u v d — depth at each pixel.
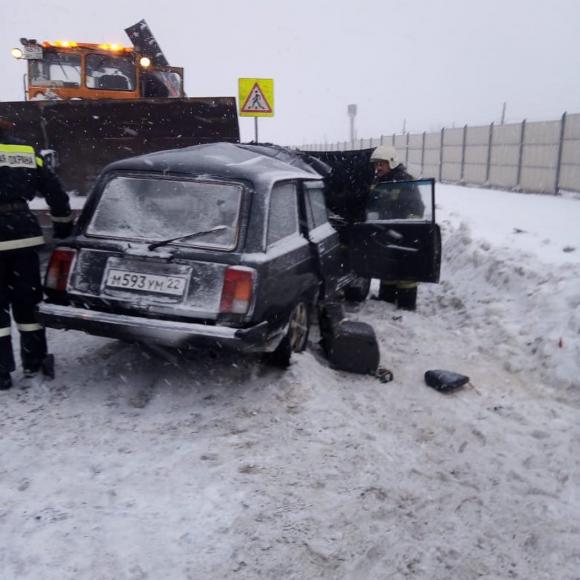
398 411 4.67
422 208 6.77
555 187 19.09
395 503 3.42
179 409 4.37
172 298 4.29
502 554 3.09
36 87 10.66
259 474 3.56
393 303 7.89
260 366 5.03
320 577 2.84
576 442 4.25
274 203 4.77
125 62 10.78
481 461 3.97
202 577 2.77
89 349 5.45
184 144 8.19
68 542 2.94
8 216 4.44
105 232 4.58
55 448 3.79
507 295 7.55
